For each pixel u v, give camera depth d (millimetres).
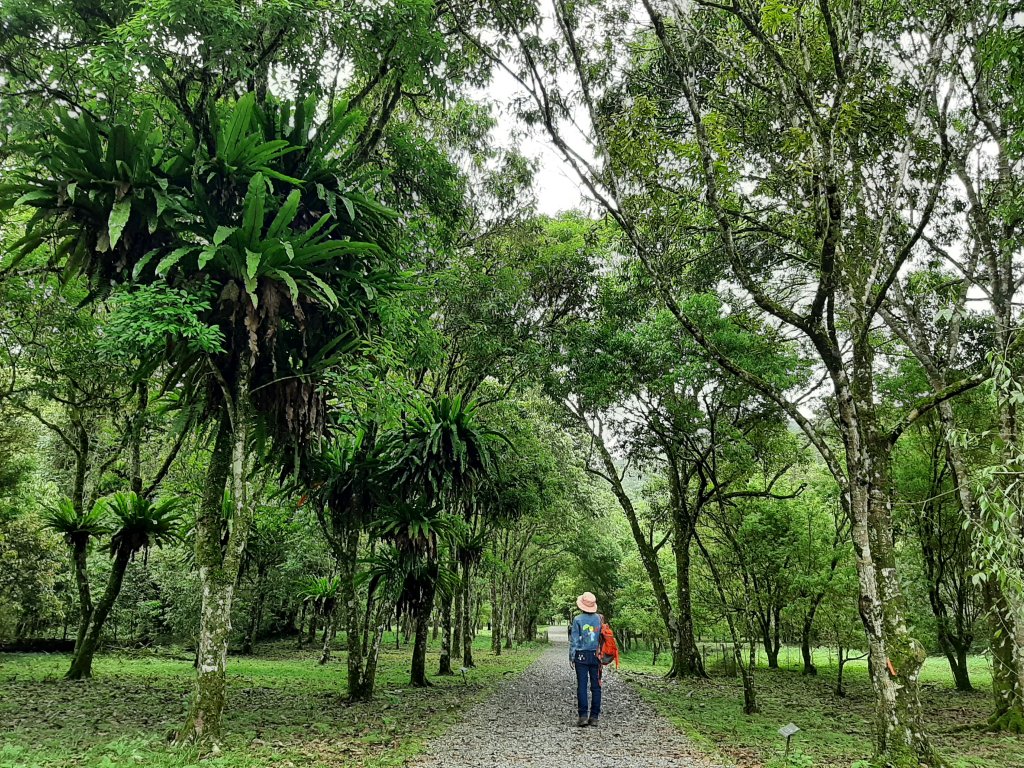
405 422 10258
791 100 7121
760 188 8570
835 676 17297
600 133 6789
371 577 11117
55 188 6168
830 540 14867
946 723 9750
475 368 14945
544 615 51188
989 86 8742
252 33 6941
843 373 6016
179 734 5992
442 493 10398
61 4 7523
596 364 11797
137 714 7930
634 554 31156
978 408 12094
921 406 5773
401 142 10672
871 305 6426
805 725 8586
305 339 7145
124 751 5316
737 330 11195
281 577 22969
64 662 15258
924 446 14453
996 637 9375
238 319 6730
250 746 6160
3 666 13711
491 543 19859
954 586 14891
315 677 13938
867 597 5609
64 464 20844
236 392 6902
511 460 16484
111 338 6441
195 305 6000
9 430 16906
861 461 5855
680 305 11094
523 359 13305
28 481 18516
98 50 6586
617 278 13711
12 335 11125
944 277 11328
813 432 6277
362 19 7910
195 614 19984
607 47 7852
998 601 9148
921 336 10523
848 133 6656
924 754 5137
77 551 13062
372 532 10625
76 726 6977
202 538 6645
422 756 6047
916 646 5418
